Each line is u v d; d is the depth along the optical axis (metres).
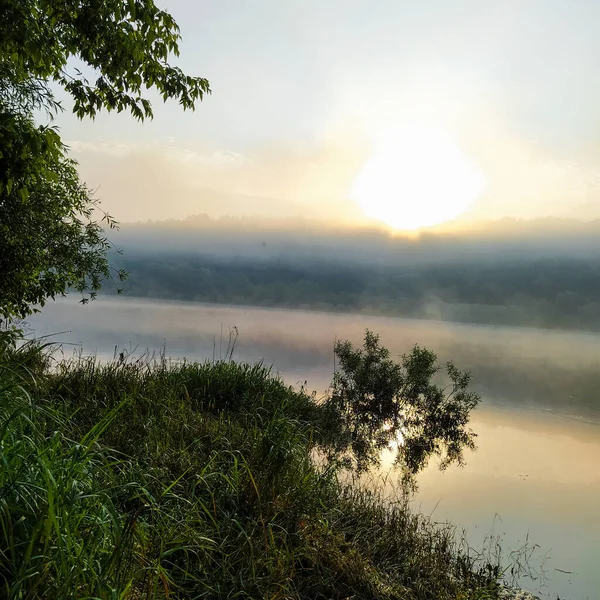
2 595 2.18
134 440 5.00
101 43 6.21
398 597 3.71
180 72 7.09
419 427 10.73
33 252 8.51
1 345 4.53
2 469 2.58
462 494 6.71
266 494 4.11
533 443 9.88
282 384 10.01
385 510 5.36
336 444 8.40
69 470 2.82
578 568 4.62
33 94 7.24
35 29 5.11
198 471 4.39
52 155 5.41
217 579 3.20
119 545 2.54
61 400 6.02
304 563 3.78
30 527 2.46
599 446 9.70
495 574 4.45
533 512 6.05
